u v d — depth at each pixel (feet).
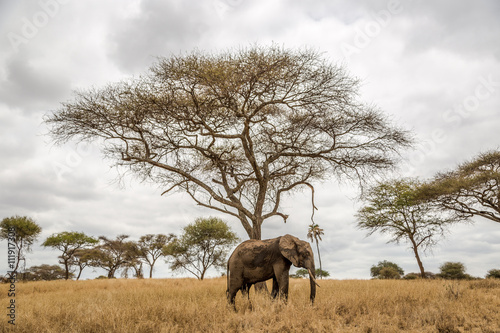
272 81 40.32
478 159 80.69
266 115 47.39
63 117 42.52
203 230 121.39
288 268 31.30
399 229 101.19
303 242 30.99
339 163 47.57
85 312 26.45
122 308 27.32
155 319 24.14
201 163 51.62
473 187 78.48
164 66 39.55
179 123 43.83
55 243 143.23
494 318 23.16
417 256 99.60
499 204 79.41
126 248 151.74
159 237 153.28
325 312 24.77
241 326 22.49
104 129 44.16
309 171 51.65
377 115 43.96
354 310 25.11
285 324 21.62
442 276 127.13
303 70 41.09
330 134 45.39
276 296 29.45
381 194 98.32
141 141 46.39
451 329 21.04
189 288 50.90
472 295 31.35
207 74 37.40
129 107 41.55
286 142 48.42
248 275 31.63
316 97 43.83
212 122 44.65
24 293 57.06
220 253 123.13
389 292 34.71
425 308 24.45
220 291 44.70
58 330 22.41
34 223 107.24
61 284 75.51
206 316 24.86
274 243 31.58
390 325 21.09
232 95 39.99
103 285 74.08
